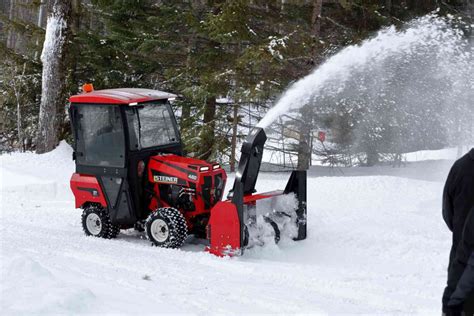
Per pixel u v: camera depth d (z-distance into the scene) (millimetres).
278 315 4848
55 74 14609
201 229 7859
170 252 7258
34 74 18312
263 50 12742
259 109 16141
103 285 5148
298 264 6785
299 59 13719
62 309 3953
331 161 17531
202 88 14359
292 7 14883
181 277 6016
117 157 7891
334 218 8914
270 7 14820
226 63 14922
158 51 16312
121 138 7832
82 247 7379
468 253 3277
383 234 7945
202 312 4766
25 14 29672
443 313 3418
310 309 5035
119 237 8391
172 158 8055
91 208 8281
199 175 7688
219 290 5543
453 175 3494
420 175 15695
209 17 13828
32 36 18078
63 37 14656
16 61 18203
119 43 16688
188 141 15102
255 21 14953
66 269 5801
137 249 7406
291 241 7703
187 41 16172
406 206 9797
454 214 3486
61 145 14570
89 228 8359
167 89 17453
